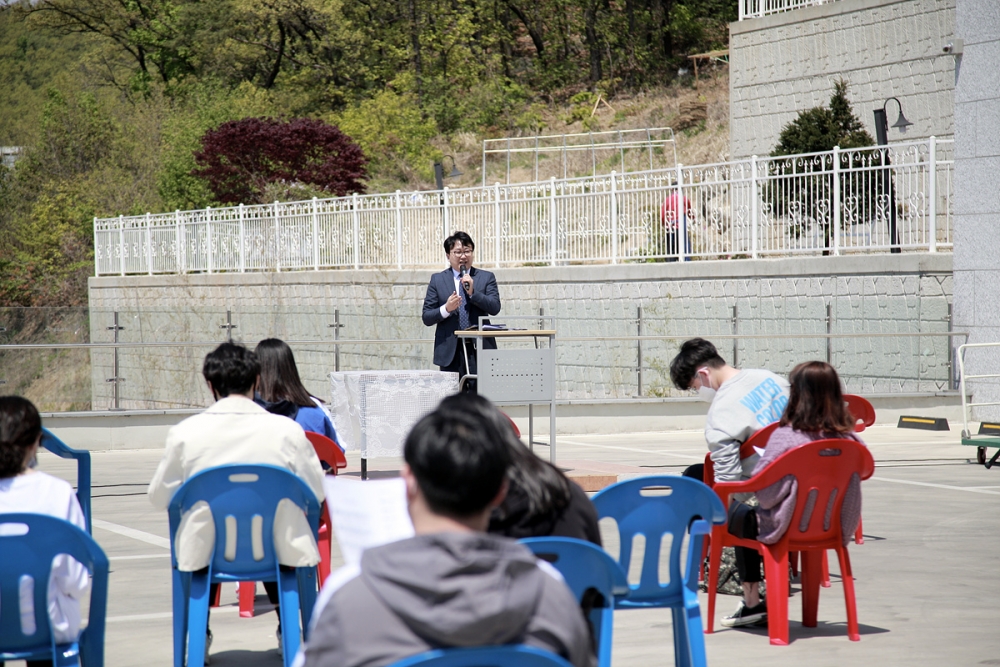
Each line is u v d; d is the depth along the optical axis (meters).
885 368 14.55
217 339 22.41
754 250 16.16
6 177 50.47
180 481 4.66
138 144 47.47
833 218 15.38
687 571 4.23
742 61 24.33
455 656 2.16
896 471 10.29
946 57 20.00
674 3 50.44
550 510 3.29
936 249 14.44
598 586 3.21
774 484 4.95
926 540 7.23
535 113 44.97
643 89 46.78
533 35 53.34
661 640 5.11
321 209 22.56
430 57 50.81
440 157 40.31
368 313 21.11
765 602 5.45
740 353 15.91
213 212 25.38
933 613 5.49
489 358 8.07
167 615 5.60
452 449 2.33
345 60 51.75
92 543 3.61
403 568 2.24
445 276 9.20
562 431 13.88
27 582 3.57
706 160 33.00
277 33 53.31
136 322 20.42
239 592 5.79
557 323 18.28
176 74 56.25
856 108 21.83
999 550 6.90
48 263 44.56
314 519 4.57
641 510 4.20
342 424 8.16
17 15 58.97
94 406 13.68
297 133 35.59
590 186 18.28
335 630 2.27
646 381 15.42
